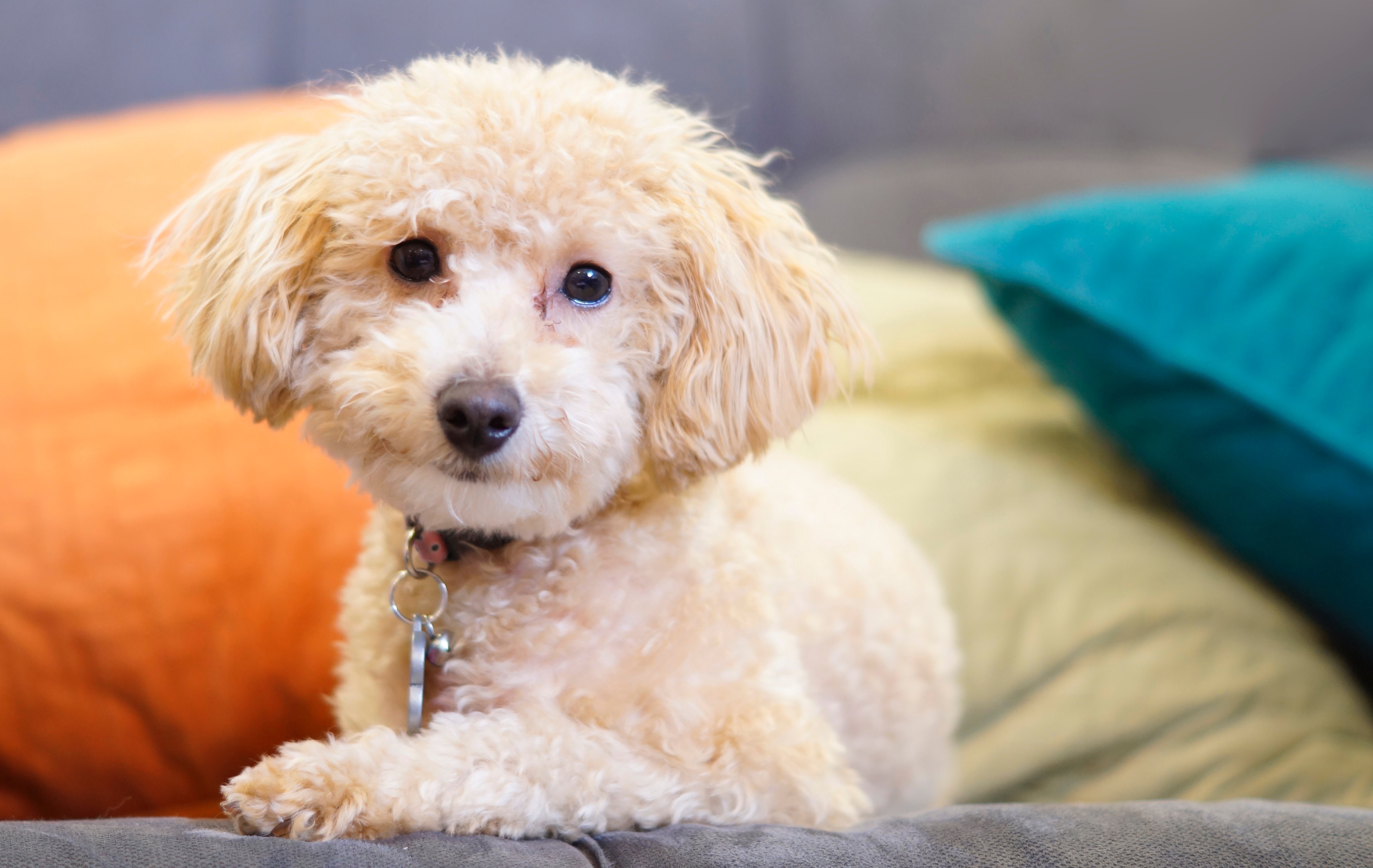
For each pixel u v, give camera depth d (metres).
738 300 0.93
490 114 0.85
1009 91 2.85
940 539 1.57
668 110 1.02
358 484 0.91
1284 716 1.39
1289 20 2.62
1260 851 0.71
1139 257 1.60
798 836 0.72
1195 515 1.71
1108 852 0.70
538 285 0.88
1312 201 1.62
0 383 1.34
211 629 1.27
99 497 1.28
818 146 2.96
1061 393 2.02
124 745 1.25
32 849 0.59
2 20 2.42
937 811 0.82
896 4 2.87
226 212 0.99
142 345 1.40
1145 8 2.72
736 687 0.87
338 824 0.68
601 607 0.87
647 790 0.78
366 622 0.95
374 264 0.89
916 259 2.78
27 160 1.66
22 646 1.22
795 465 1.28
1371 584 1.40
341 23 2.56
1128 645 1.46
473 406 0.78
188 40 2.50
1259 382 1.45
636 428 0.91
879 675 1.10
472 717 0.80
